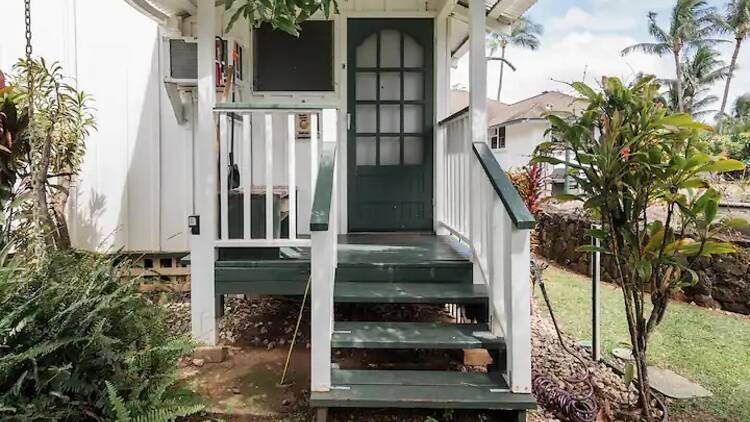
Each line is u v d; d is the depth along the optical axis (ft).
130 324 8.77
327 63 16.19
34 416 7.09
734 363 12.42
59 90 14.52
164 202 15.90
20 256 10.12
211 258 11.27
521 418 8.59
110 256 13.07
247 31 15.78
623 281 9.31
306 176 16.20
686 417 9.62
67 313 7.77
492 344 9.39
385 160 16.25
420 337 9.59
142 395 8.13
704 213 8.94
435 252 12.66
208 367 10.95
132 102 15.74
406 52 16.10
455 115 13.05
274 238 12.42
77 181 15.61
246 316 14.40
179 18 15.28
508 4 13.89
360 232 16.20
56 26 15.51
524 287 8.78
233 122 13.32
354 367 11.01
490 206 10.05
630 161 8.73
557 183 27.96
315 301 8.86
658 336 14.53
